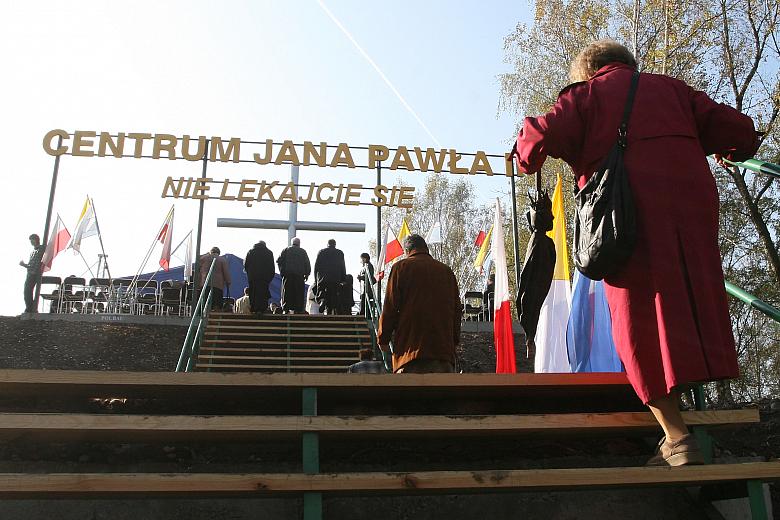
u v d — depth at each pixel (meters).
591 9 25.64
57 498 3.16
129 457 3.75
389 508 3.59
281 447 3.86
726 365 3.12
